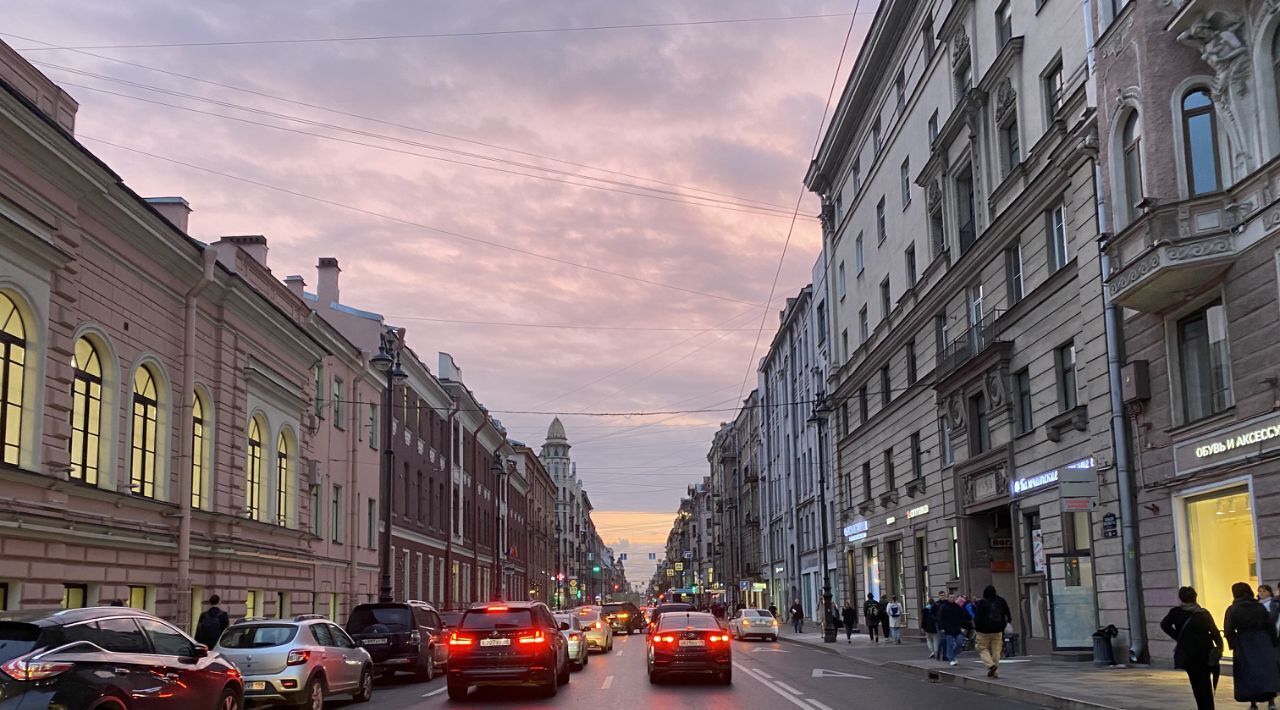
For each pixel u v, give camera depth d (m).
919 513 36.09
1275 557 16.62
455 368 56.81
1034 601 26.75
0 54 17.86
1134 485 21.12
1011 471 27.44
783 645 39.69
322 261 44.59
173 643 12.16
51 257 17.89
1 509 16.14
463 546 57.72
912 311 36.09
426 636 24.30
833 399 49.66
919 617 36.50
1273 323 16.72
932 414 34.53
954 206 31.91
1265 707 13.67
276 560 28.34
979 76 29.94
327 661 16.86
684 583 169.62
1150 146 18.89
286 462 30.70
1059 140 24.23
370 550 38.97
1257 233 17.09
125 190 19.97
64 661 10.02
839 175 48.97
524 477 88.69
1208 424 18.52
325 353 33.72
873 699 17.41
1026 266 26.70
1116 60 20.72
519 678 18.62
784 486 69.94
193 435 23.84
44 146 17.42
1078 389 23.55
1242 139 17.45
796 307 62.28
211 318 25.08
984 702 16.69
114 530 19.72
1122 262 19.94
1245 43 17.44
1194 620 12.17
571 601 136.38
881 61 40.00
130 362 21.06
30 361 17.64
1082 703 14.79
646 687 20.48
